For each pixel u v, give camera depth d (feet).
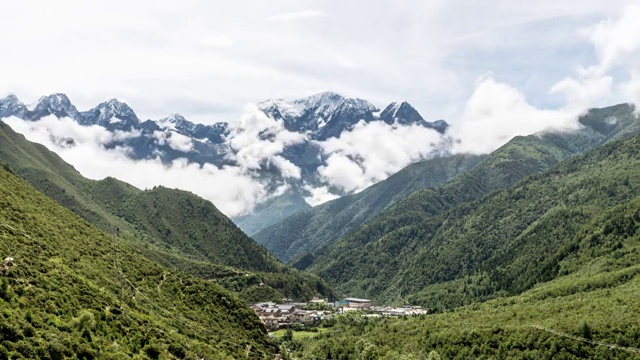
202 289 581.94
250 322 574.97
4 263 338.34
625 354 510.58
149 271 565.94
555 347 552.82
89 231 585.22
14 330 259.60
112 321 350.84
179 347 378.53
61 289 348.38
